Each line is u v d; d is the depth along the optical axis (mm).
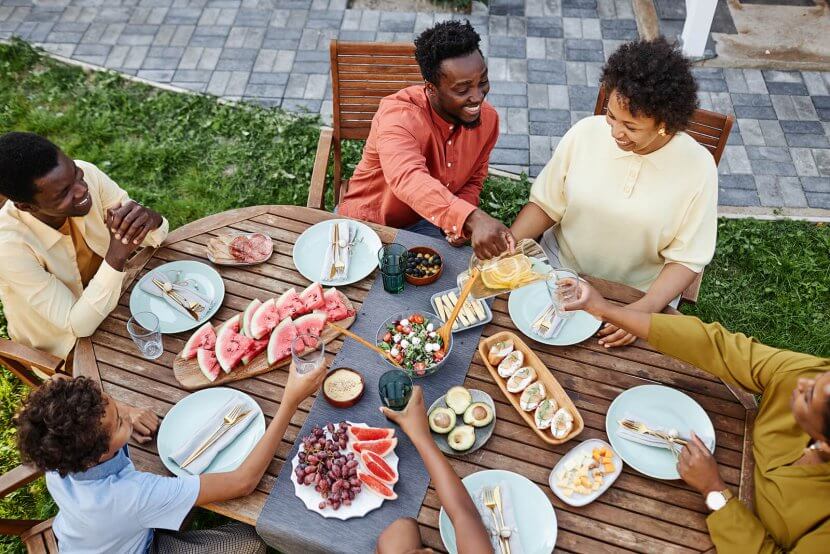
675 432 2246
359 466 2197
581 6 5750
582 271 3113
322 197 3363
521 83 5211
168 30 5676
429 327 2494
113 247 2545
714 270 4168
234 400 2363
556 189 2965
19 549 3109
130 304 2676
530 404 2318
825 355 3770
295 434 2318
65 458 1924
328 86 5246
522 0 5828
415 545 1973
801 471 2002
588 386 2420
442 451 2244
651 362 2484
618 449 2238
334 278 2732
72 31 5668
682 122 2395
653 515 2115
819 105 4988
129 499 2043
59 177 2471
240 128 4926
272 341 2500
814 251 4223
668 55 2299
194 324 2617
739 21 5480
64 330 2691
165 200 4551
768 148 4750
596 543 2064
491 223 2428
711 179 2660
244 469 2148
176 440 2295
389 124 2848
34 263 2686
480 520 2014
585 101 5098
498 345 2473
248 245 2852
